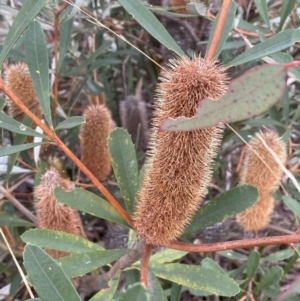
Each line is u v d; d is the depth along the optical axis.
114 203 0.18
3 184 0.30
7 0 0.35
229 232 0.33
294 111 0.37
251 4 0.35
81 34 0.43
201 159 0.16
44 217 0.23
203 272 0.18
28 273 0.13
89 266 0.18
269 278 0.24
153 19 0.19
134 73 0.49
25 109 0.17
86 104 0.43
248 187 0.18
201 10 0.27
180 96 0.15
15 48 0.32
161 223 0.17
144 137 0.36
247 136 0.34
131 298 0.10
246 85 0.10
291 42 0.17
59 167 0.34
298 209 0.23
